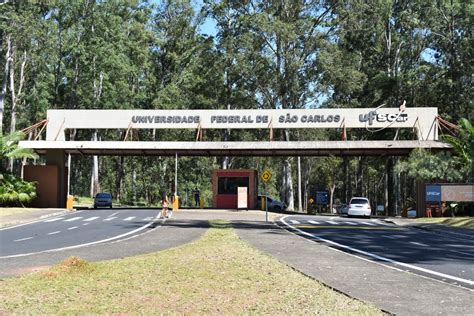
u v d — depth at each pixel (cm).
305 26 5581
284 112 4491
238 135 7019
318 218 4022
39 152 4872
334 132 6638
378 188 8950
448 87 5566
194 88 6256
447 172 3978
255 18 5338
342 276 1149
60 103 6538
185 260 1352
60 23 5972
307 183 8225
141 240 1984
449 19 5634
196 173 7794
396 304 854
